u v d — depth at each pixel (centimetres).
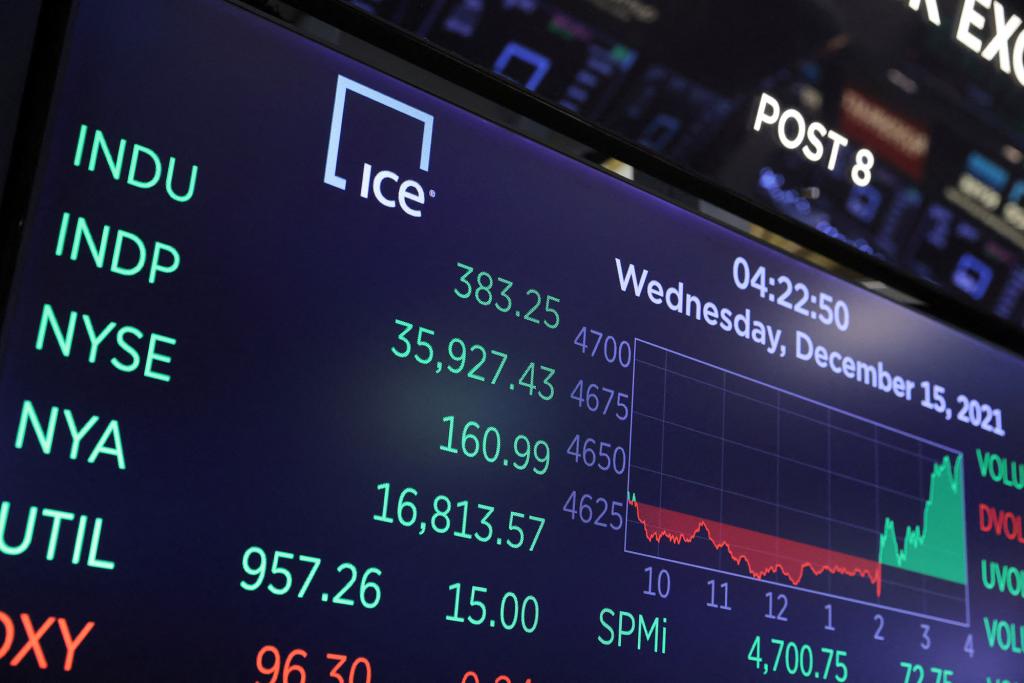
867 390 162
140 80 118
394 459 124
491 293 133
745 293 153
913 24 173
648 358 142
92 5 117
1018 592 171
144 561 112
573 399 136
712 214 153
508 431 131
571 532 133
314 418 121
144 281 115
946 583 163
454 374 129
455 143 135
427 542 125
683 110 151
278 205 123
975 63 178
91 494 110
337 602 119
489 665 126
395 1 132
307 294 123
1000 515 172
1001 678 166
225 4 124
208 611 113
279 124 125
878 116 168
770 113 158
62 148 114
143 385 114
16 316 110
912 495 162
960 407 172
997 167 179
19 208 111
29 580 107
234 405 117
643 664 135
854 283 164
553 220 139
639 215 146
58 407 110
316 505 119
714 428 145
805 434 153
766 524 147
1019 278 180
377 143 130
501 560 128
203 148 120
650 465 139
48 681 107
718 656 140
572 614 131
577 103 143
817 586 150
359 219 127
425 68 135
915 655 157
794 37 161
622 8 147
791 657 145
